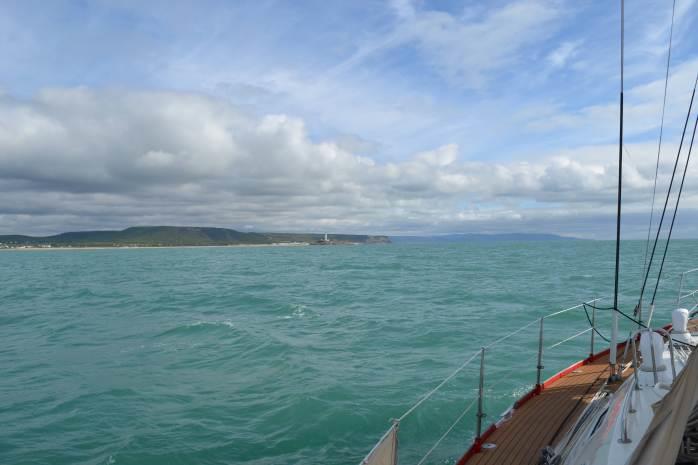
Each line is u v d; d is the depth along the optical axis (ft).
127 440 32.35
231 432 33.60
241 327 71.26
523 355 48.85
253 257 457.27
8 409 38.60
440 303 95.04
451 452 29.55
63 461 29.89
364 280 159.63
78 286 157.28
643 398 16.66
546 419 23.97
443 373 44.47
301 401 38.04
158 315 89.20
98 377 47.37
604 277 139.33
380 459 14.57
